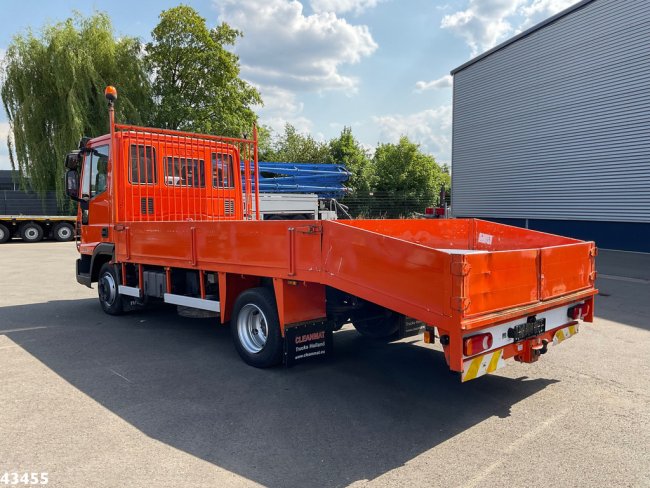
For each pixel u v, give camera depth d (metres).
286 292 4.66
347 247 3.99
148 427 3.67
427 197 36.84
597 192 16.36
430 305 3.43
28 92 23.98
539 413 3.96
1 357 5.46
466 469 3.08
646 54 14.50
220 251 5.25
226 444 3.40
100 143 7.32
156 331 6.68
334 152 38.88
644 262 12.80
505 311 3.64
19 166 24.25
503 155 20.27
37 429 3.63
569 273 4.38
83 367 5.11
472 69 21.62
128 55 25.61
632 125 15.07
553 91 17.75
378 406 4.10
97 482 2.91
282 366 5.14
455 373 4.94
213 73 29.14
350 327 6.96
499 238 5.76
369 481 2.94
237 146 8.25
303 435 3.55
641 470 3.06
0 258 16.25
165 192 7.33
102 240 7.49
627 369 5.02
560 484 2.90
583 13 16.44
